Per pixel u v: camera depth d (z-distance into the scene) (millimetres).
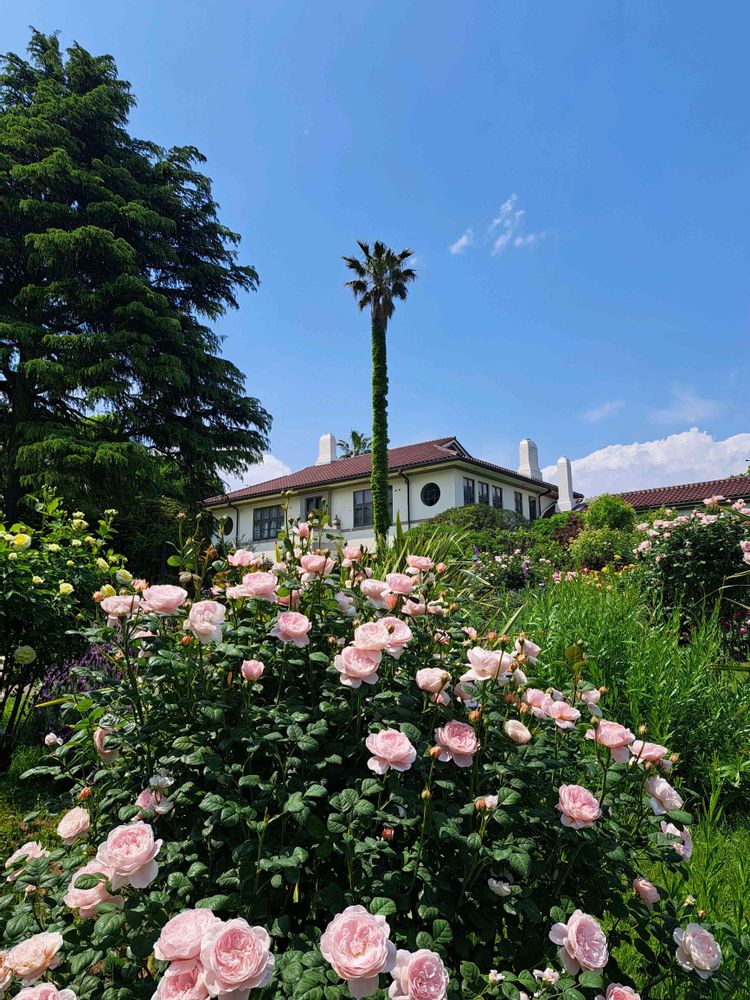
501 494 22188
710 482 21359
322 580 1812
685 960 1191
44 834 2637
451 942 1175
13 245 13969
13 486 13469
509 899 1223
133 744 1495
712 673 3609
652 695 3367
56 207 13953
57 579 3828
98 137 16078
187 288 17469
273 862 1127
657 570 5867
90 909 1146
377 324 18375
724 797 2943
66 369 13086
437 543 4422
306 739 1334
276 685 1703
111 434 14438
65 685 3666
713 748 3170
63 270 14094
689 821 1315
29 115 15016
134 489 13586
